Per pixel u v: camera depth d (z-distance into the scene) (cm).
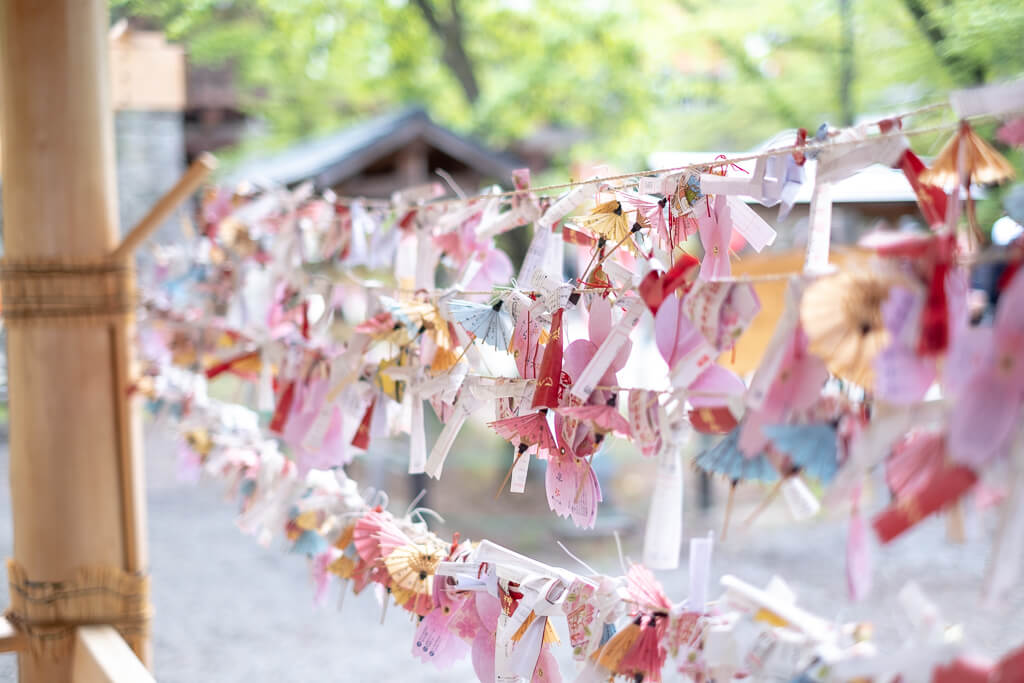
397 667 374
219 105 1125
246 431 213
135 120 927
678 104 923
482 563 122
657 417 100
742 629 91
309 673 367
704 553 97
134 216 932
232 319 230
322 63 1020
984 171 84
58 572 202
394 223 174
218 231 229
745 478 91
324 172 635
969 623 377
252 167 834
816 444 83
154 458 758
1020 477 71
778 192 100
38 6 198
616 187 119
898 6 577
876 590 429
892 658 80
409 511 148
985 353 72
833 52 693
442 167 720
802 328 84
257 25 921
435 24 937
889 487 81
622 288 108
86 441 204
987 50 471
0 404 758
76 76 202
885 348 75
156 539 560
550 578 113
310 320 201
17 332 204
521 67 902
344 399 158
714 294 91
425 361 142
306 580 487
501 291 126
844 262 84
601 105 876
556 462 116
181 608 443
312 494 173
